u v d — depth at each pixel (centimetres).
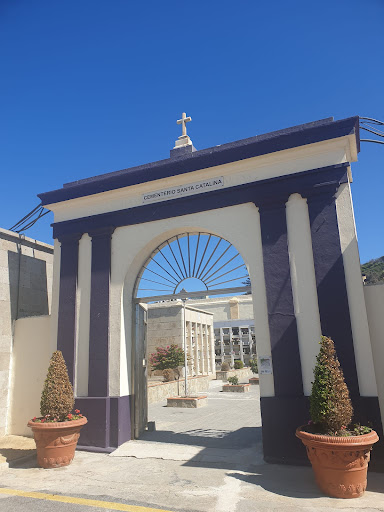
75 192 884
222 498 483
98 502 481
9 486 549
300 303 658
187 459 653
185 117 885
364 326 610
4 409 869
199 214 768
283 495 486
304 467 593
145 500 484
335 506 449
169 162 800
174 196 797
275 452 618
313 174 690
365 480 481
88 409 761
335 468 475
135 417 801
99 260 832
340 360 609
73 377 793
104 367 775
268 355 660
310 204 683
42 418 674
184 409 1291
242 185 736
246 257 712
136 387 820
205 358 2642
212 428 924
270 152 719
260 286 690
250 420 1041
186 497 491
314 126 698
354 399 588
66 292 845
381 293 625
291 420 619
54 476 591
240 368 2848
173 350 2105
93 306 814
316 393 521
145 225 815
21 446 764
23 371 884
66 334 822
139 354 860
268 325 670
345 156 680
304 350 640
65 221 884
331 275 643
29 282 980
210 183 771
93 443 742
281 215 698
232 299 3706
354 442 467
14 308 924
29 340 895
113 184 850
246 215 730
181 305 2278
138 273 853
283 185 708
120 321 793
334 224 659
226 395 1742
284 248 684
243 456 653
